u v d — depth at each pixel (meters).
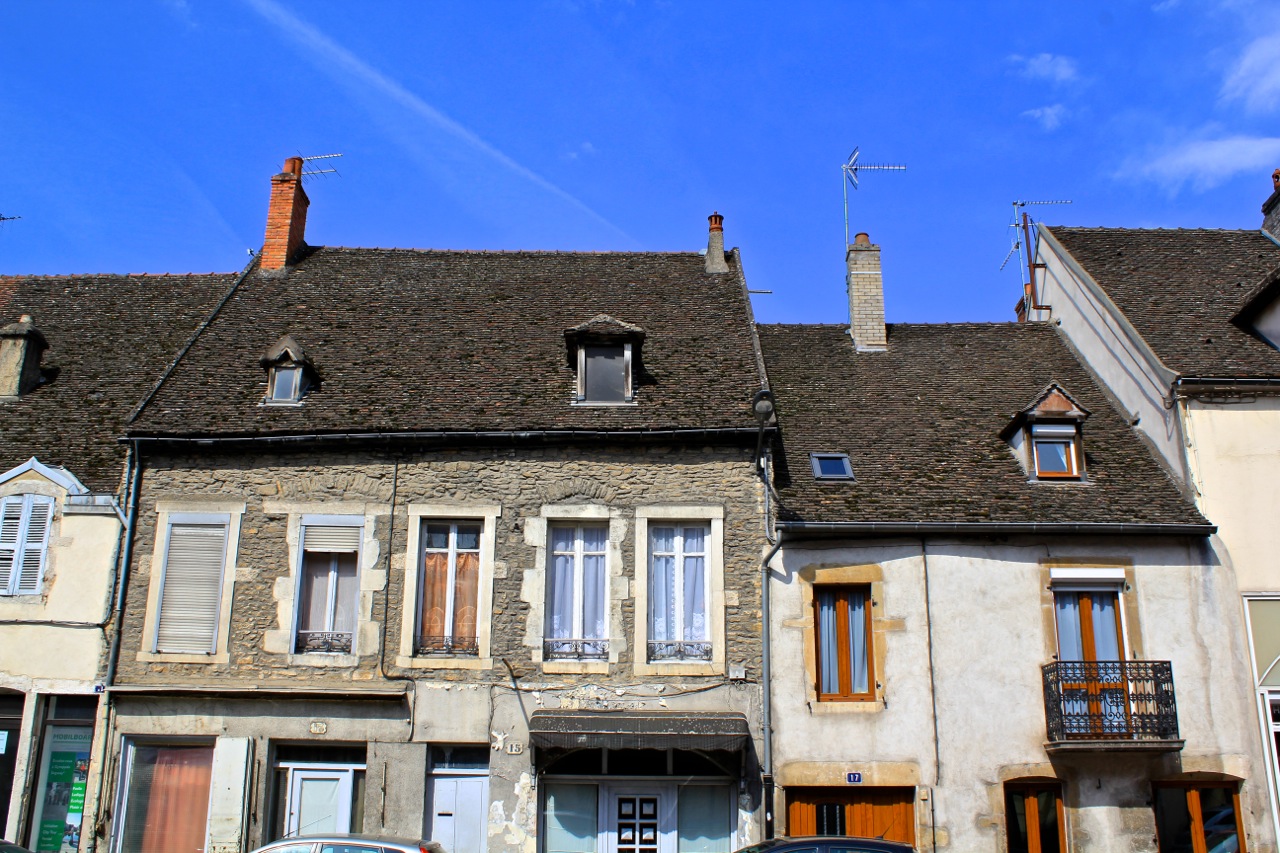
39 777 12.98
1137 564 13.40
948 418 15.60
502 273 18.19
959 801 12.49
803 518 13.26
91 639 13.25
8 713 13.22
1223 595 13.30
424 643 13.17
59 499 13.79
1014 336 18.20
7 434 14.70
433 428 13.66
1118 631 13.32
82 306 17.81
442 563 13.53
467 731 12.77
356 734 12.82
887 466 14.41
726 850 12.56
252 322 16.28
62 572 13.47
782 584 13.23
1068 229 19.11
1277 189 18.53
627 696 12.84
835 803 12.67
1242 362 14.52
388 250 18.95
